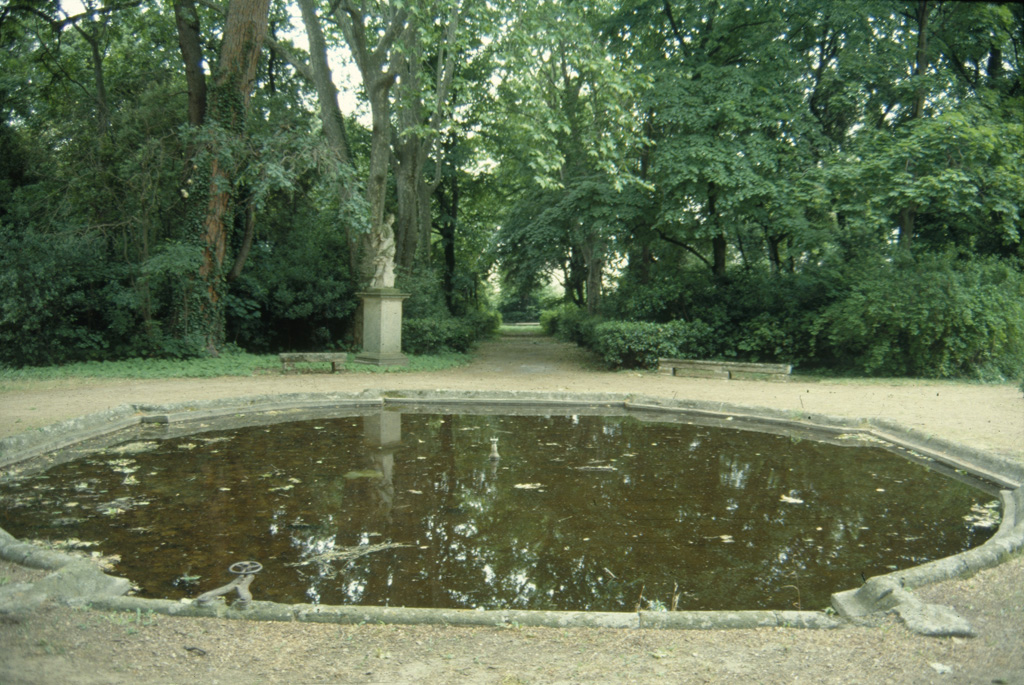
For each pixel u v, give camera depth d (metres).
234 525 5.56
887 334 16.20
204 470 7.31
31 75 20.03
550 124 16.03
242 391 12.38
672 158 16.44
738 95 16.55
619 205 18.14
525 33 15.68
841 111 18.80
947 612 3.50
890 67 16.94
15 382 12.82
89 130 18.48
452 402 12.38
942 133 15.13
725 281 19.72
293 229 22.06
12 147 18.47
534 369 18.42
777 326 17.81
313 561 4.81
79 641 3.19
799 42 18.77
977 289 15.40
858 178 15.59
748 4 17.59
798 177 16.33
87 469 7.29
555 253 23.92
